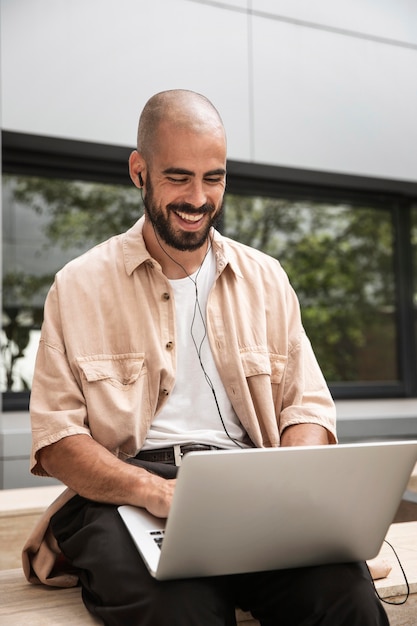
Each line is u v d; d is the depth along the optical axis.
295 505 1.09
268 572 1.21
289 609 1.18
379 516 1.16
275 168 3.61
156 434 1.40
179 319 1.47
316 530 1.13
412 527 1.82
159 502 1.17
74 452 1.30
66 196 3.38
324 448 1.06
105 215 3.45
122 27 3.25
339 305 4.02
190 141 1.35
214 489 1.02
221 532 1.07
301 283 3.93
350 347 4.02
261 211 3.86
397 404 4.02
